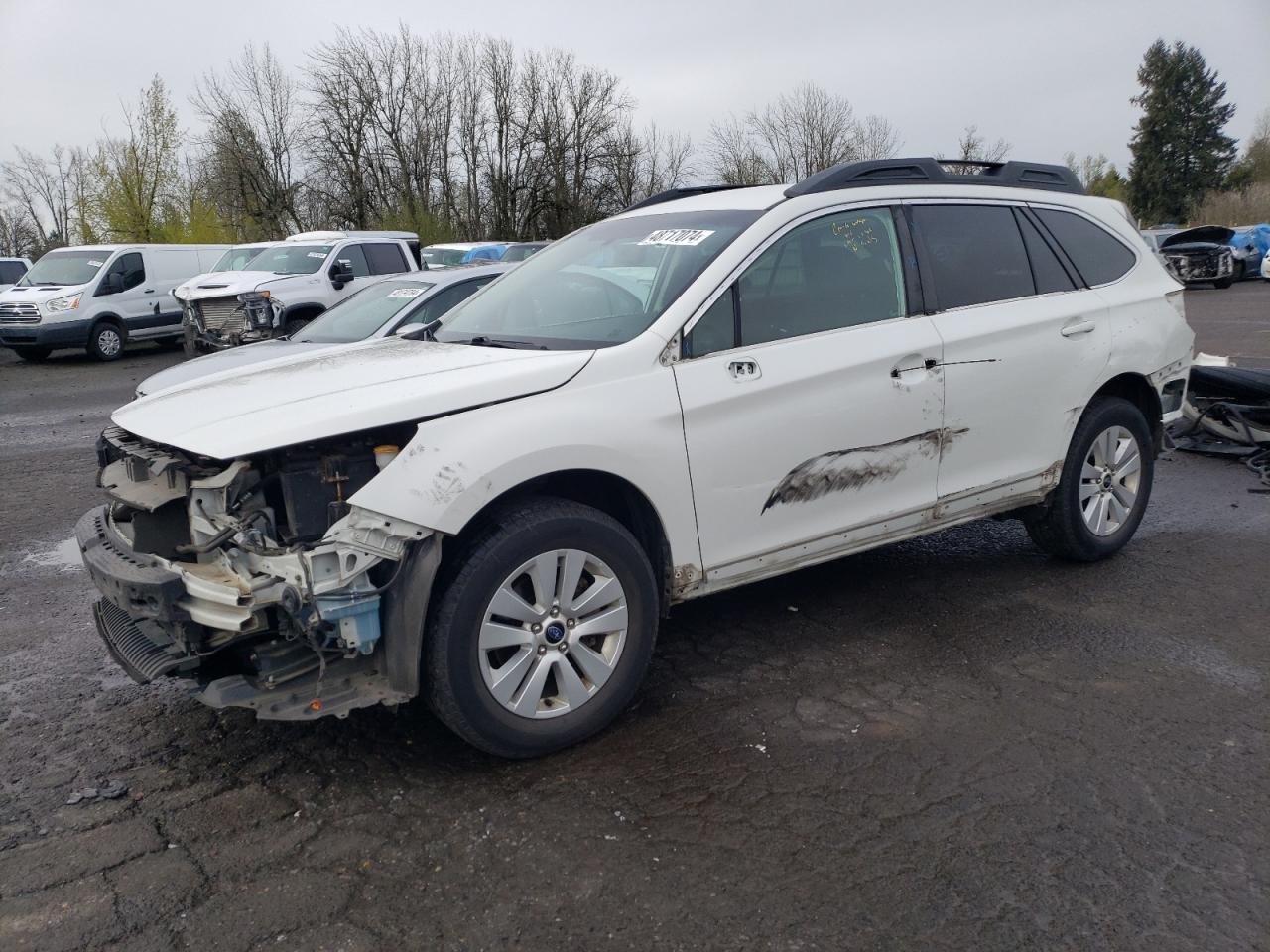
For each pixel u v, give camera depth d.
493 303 4.70
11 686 4.28
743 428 3.89
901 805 3.24
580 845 3.04
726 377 3.87
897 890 2.83
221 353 8.43
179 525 3.48
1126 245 5.56
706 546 3.90
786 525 4.10
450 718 3.35
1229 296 26.61
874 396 4.24
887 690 4.08
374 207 47.94
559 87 50.09
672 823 3.15
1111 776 3.41
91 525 3.78
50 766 3.57
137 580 3.17
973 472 4.73
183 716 3.96
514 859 2.98
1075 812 3.20
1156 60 74.25
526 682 3.47
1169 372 5.55
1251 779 3.39
